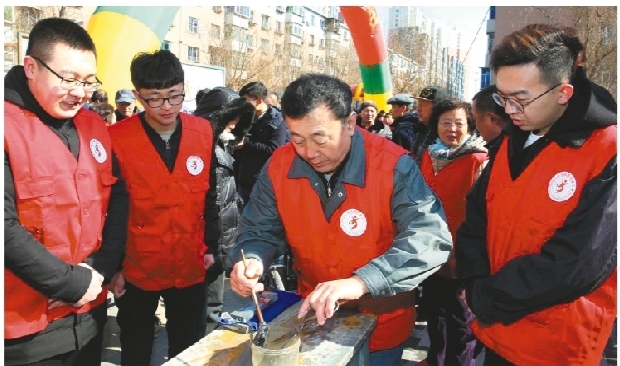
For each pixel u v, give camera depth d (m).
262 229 1.59
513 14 13.45
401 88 24.14
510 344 1.43
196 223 2.13
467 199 1.68
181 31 23.00
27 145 1.41
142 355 2.10
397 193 1.47
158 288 2.08
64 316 1.54
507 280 1.31
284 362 1.08
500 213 1.47
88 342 1.63
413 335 3.17
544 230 1.33
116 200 1.78
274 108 4.07
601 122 1.26
